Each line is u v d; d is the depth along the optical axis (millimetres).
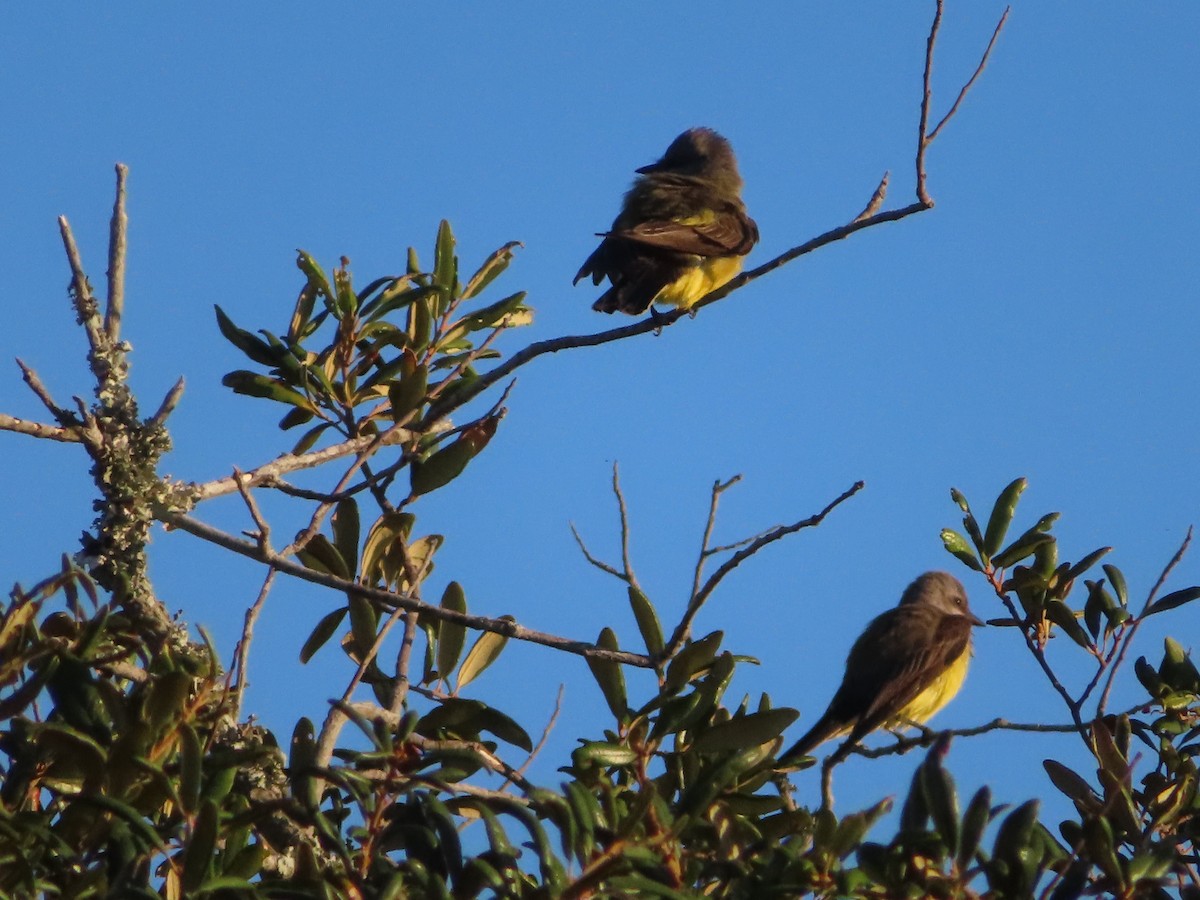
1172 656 12680
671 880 7578
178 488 10945
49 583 8414
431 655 12164
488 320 13430
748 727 10625
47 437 10547
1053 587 13234
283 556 11391
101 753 7977
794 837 8898
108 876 7680
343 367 13094
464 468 12688
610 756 10055
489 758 10430
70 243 11148
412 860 8117
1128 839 10148
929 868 7801
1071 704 12328
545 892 7152
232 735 9633
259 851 8328
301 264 13086
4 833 7605
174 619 10656
